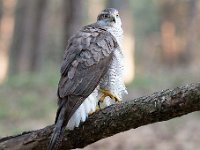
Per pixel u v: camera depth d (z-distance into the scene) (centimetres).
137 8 4800
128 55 2289
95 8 4397
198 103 534
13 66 3331
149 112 558
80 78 608
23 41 3098
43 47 3095
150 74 2427
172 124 1536
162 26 3744
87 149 1352
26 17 3095
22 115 1716
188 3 3716
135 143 1407
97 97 633
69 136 605
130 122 575
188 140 1433
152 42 4538
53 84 2092
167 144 1407
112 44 648
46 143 617
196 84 539
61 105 585
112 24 703
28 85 2072
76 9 2255
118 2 2305
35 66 3064
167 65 3644
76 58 621
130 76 2250
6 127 1617
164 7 3750
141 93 1933
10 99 1888
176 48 3688
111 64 639
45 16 3061
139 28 4641
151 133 1480
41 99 1889
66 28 2272
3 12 3466
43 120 1706
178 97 543
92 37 645
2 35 3447
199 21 3759
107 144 1394
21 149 627
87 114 596
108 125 588
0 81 2489
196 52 3775
